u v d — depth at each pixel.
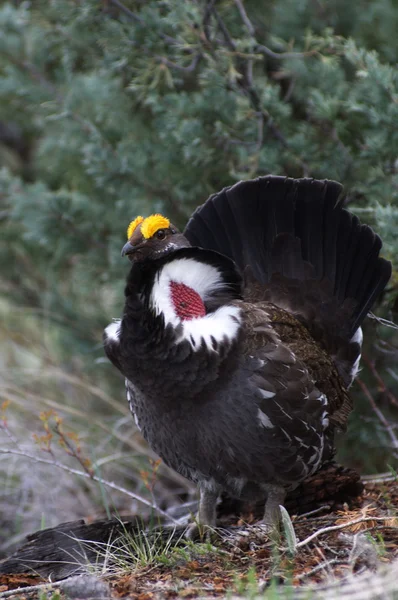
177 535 8.29
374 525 7.41
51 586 6.94
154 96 11.16
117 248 12.25
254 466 7.72
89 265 13.30
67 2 11.83
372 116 9.98
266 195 8.91
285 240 8.91
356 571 6.48
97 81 12.36
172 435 7.88
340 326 8.99
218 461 7.76
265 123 11.02
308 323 8.88
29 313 14.80
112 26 11.43
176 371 7.44
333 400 8.31
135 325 7.55
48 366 13.84
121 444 12.30
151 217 8.25
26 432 12.15
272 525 7.84
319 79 11.26
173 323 7.42
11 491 11.73
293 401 7.58
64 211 12.72
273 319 8.06
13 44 13.22
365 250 8.90
